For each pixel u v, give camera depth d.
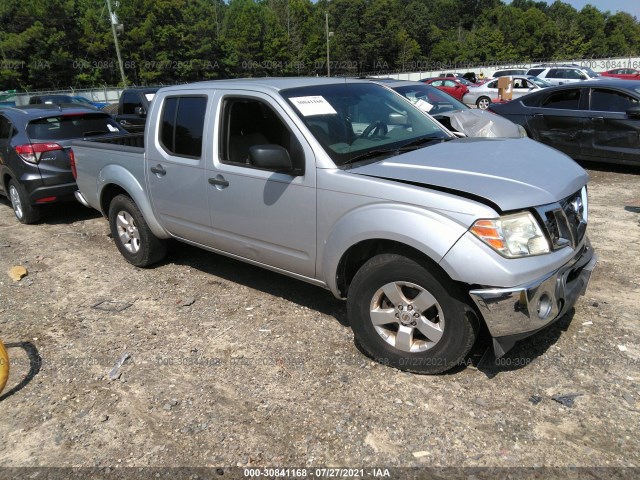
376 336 3.43
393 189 3.17
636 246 5.37
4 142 7.46
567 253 3.12
